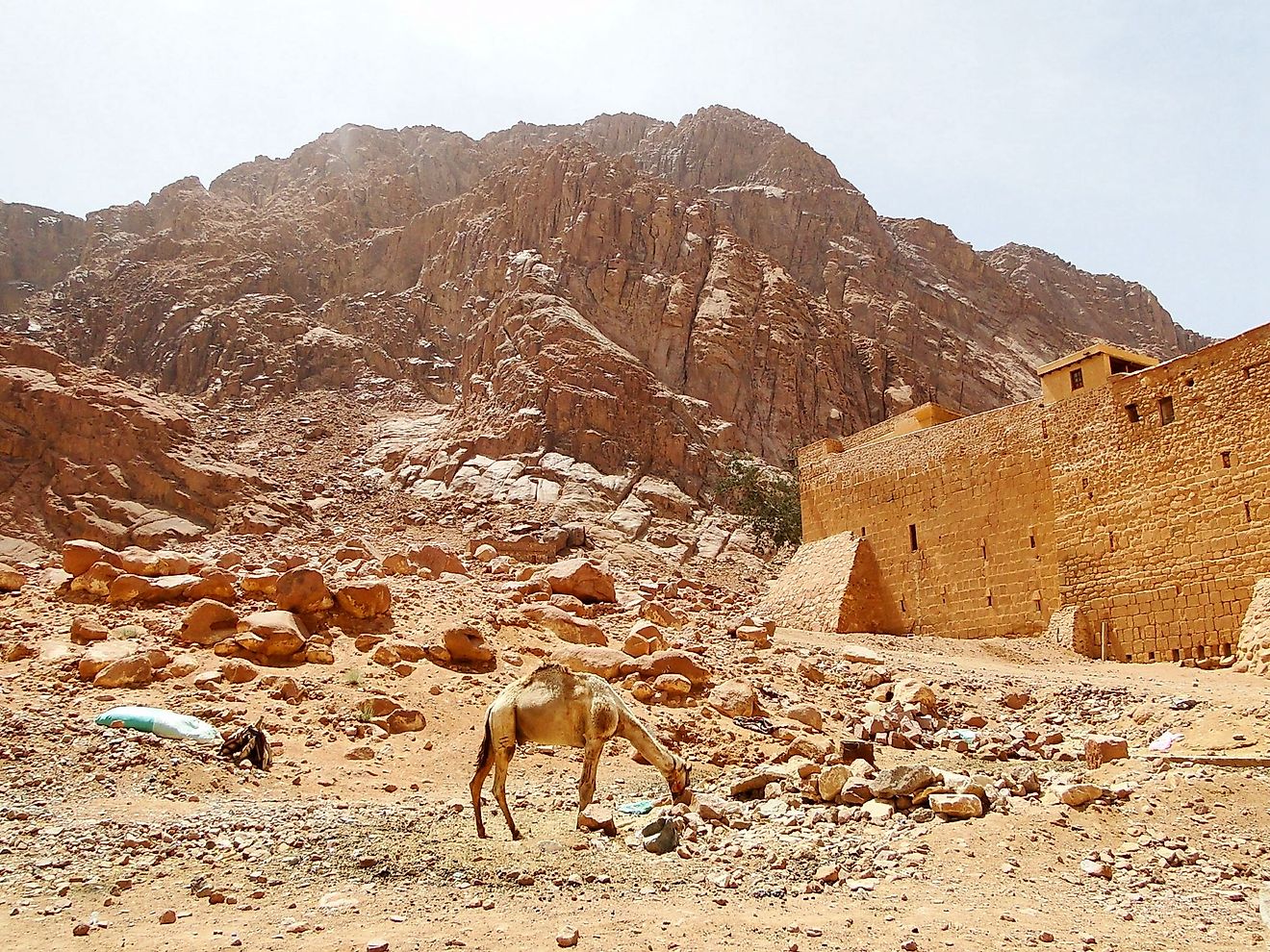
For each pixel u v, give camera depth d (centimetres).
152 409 5575
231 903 730
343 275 9938
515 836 928
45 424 5259
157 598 1655
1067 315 12238
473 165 12588
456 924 688
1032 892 815
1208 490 2588
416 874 810
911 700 1841
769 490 5909
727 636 2156
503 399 6462
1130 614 2733
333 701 1373
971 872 862
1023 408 3194
